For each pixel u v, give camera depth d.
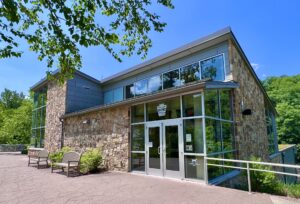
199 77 10.28
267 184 7.07
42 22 4.10
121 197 5.59
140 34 4.73
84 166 9.43
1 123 32.94
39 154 11.98
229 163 8.63
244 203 5.02
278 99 30.69
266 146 13.23
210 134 7.46
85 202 5.23
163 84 11.97
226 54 9.48
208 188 6.32
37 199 5.50
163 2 4.36
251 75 12.09
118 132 10.09
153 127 8.73
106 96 16.53
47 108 16.91
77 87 15.41
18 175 9.08
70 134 13.48
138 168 9.12
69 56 4.27
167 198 5.43
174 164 7.81
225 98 9.20
